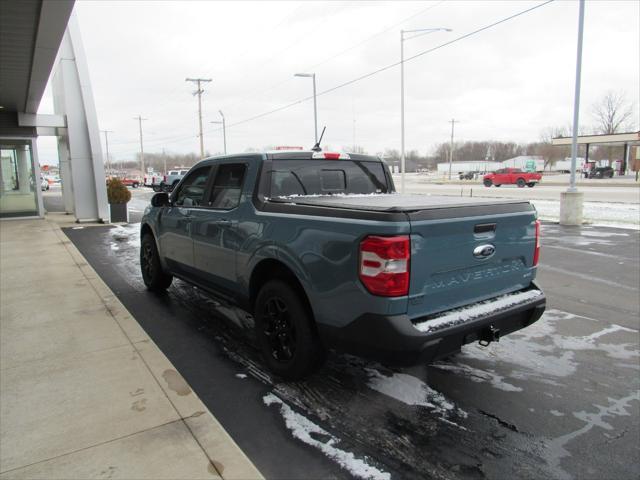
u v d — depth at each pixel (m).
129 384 3.55
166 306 5.87
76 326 4.86
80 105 15.41
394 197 4.19
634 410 3.38
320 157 4.49
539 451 2.88
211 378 3.86
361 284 2.95
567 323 5.33
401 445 2.93
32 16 7.25
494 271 3.46
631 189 30.69
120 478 2.48
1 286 6.61
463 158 130.50
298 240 3.42
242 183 4.26
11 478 2.47
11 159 16.42
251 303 4.14
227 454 2.69
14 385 3.54
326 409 3.36
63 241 11.02
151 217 6.13
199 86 50.06
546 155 86.75
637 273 7.82
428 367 4.09
